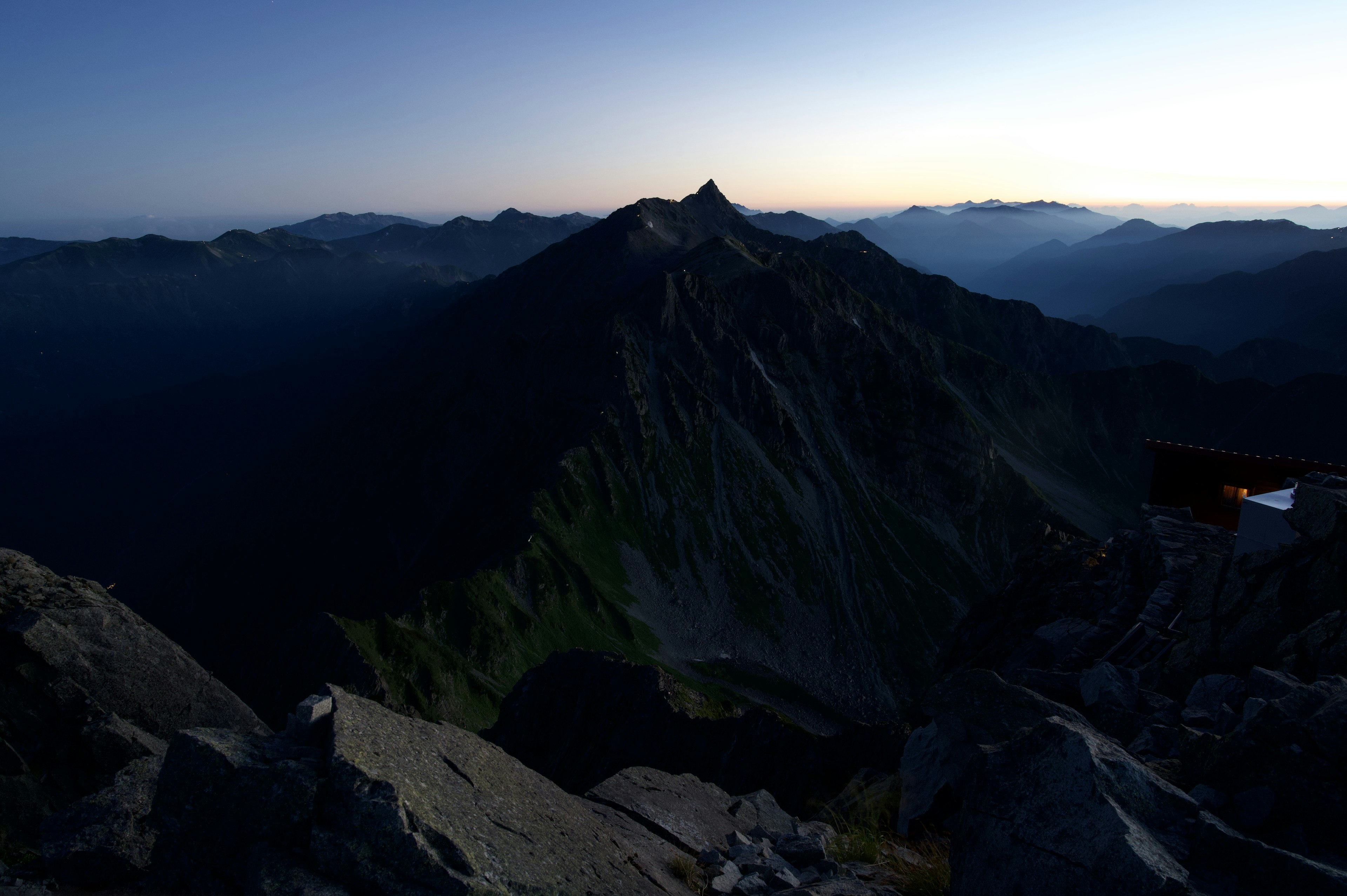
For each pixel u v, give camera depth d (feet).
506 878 25.21
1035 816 28.09
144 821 29.25
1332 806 27.20
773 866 37.91
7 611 45.83
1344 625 47.06
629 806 43.09
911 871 36.45
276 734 29.55
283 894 23.22
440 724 32.86
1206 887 24.68
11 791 40.45
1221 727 40.27
